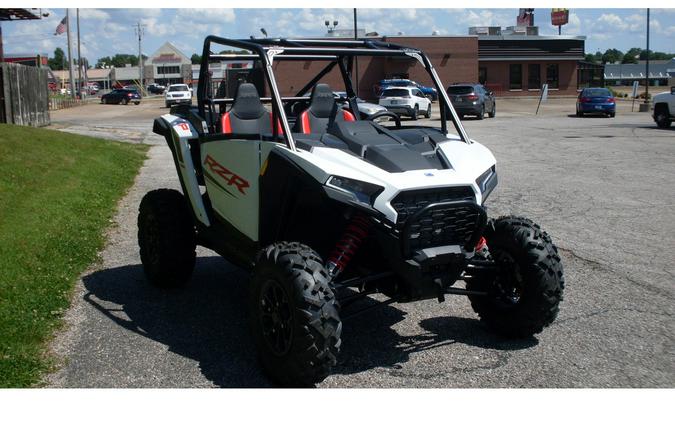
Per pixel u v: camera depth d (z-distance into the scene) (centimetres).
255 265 423
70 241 743
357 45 542
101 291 607
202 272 676
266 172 457
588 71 6394
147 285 627
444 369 446
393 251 419
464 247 448
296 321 387
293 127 570
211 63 591
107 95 5472
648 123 2700
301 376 395
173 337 500
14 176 1012
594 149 1703
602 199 1028
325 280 395
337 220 466
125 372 440
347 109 630
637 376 437
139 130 2433
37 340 482
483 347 483
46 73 2428
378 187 415
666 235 805
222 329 516
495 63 5750
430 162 454
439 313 554
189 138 584
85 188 1056
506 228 480
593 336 502
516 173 1293
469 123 2823
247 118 578
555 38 5772
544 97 3628
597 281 633
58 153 1293
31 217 811
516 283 488
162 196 605
